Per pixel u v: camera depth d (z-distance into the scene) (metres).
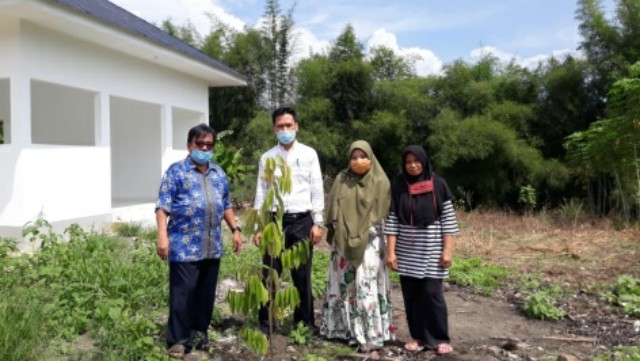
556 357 4.25
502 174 14.37
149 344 3.99
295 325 4.60
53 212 7.82
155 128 12.85
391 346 4.41
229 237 8.80
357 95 14.76
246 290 3.68
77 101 11.94
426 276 4.23
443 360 4.13
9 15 7.00
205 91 12.94
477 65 15.76
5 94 10.86
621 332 4.96
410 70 16.25
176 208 3.99
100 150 8.90
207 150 4.04
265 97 15.52
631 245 9.05
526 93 15.34
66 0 7.98
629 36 13.16
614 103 11.48
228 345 4.30
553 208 14.44
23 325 3.82
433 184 4.25
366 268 4.25
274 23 15.13
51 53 7.79
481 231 10.68
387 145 14.73
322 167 15.00
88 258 5.75
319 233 4.50
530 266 7.76
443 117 14.16
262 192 4.52
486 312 5.65
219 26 15.91
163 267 5.77
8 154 7.34
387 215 4.34
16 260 5.57
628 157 11.41
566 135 14.71
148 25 11.78
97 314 4.36
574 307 5.77
